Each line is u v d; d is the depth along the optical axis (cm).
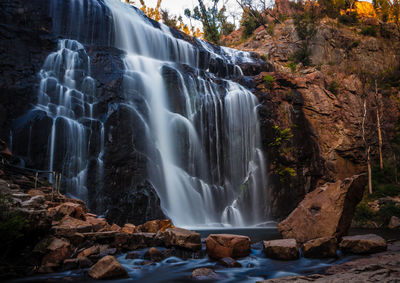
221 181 2091
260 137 2355
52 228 732
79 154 1518
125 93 1770
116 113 1659
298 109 2536
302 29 3591
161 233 886
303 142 2438
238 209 2084
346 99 2856
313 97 2642
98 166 1551
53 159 1433
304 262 729
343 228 930
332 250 767
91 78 1705
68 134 1502
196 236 818
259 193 2198
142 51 2273
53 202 944
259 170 2262
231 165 2177
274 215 2175
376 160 2816
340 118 2709
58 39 1766
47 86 1576
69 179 1452
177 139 1927
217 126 2175
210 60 2755
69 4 1941
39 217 679
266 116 2392
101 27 2062
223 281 593
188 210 1844
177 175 1859
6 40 1558
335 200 931
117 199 1552
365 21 4072
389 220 1870
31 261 646
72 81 1664
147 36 2333
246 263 721
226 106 2256
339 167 2547
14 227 594
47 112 1518
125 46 2175
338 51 3606
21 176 1072
